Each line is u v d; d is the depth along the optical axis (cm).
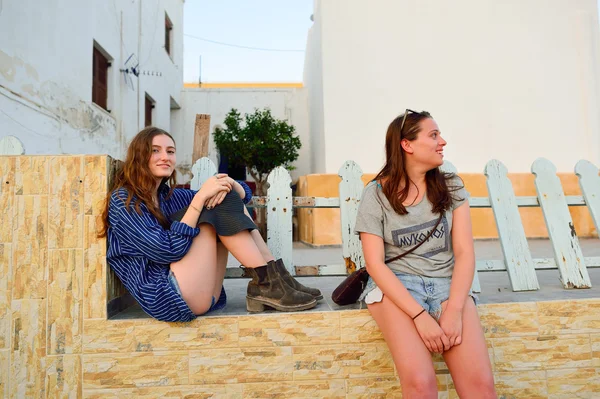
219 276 204
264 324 186
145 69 963
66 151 611
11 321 181
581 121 762
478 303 200
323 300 222
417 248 181
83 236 185
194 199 182
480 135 757
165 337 183
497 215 267
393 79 755
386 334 169
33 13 522
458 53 761
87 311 182
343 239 262
